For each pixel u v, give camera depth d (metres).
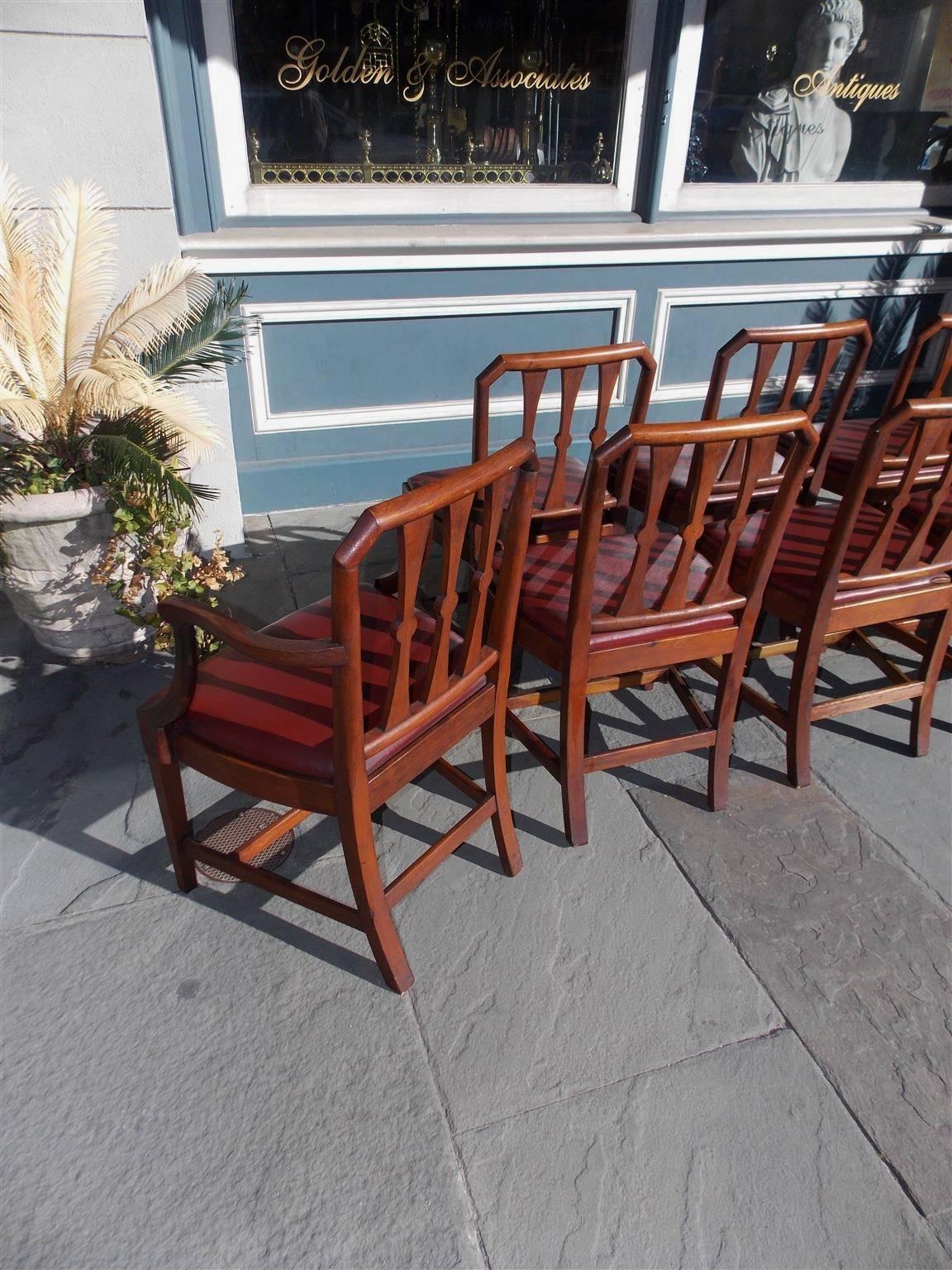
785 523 1.60
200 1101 1.36
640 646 1.70
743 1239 1.21
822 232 3.46
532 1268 1.17
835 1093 1.39
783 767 2.13
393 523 1.05
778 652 2.12
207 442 2.11
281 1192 1.25
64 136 2.26
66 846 1.82
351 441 3.34
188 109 2.67
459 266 3.11
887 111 3.60
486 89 3.07
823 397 4.01
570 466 2.45
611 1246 1.19
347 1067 1.41
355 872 1.39
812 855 1.86
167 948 1.60
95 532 2.11
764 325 3.72
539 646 1.77
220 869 1.60
